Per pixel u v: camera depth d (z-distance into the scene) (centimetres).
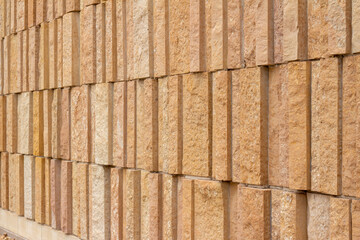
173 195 488
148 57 511
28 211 745
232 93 426
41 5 706
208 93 446
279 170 392
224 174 427
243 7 418
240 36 418
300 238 374
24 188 759
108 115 569
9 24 799
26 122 745
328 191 353
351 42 342
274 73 397
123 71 548
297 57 370
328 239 360
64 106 656
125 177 557
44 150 702
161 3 495
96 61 589
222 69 432
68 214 652
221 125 431
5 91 807
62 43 659
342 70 348
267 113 402
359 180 335
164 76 498
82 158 617
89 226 610
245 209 411
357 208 337
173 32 483
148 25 512
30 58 731
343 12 343
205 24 451
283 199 383
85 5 602
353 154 341
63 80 648
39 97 715
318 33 363
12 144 785
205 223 451
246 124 410
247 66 412
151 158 508
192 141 461
